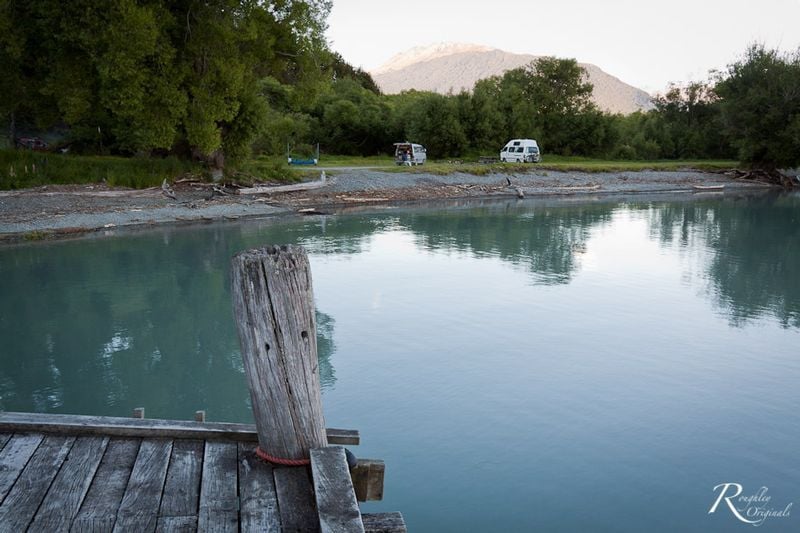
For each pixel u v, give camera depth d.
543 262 20.95
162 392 9.83
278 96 59.50
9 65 27.88
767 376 10.90
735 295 16.88
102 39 25.61
